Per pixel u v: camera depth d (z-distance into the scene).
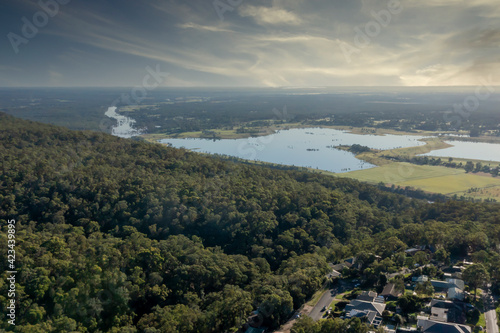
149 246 88.12
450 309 67.50
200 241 102.44
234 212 112.00
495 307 70.12
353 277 90.94
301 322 65.75
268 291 75.50
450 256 96.94
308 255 96.06
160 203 110.56
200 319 66.81
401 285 77.00
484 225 109.44
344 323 63.56
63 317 63.28
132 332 64.25
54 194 108.44
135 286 74.69
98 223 104.81
